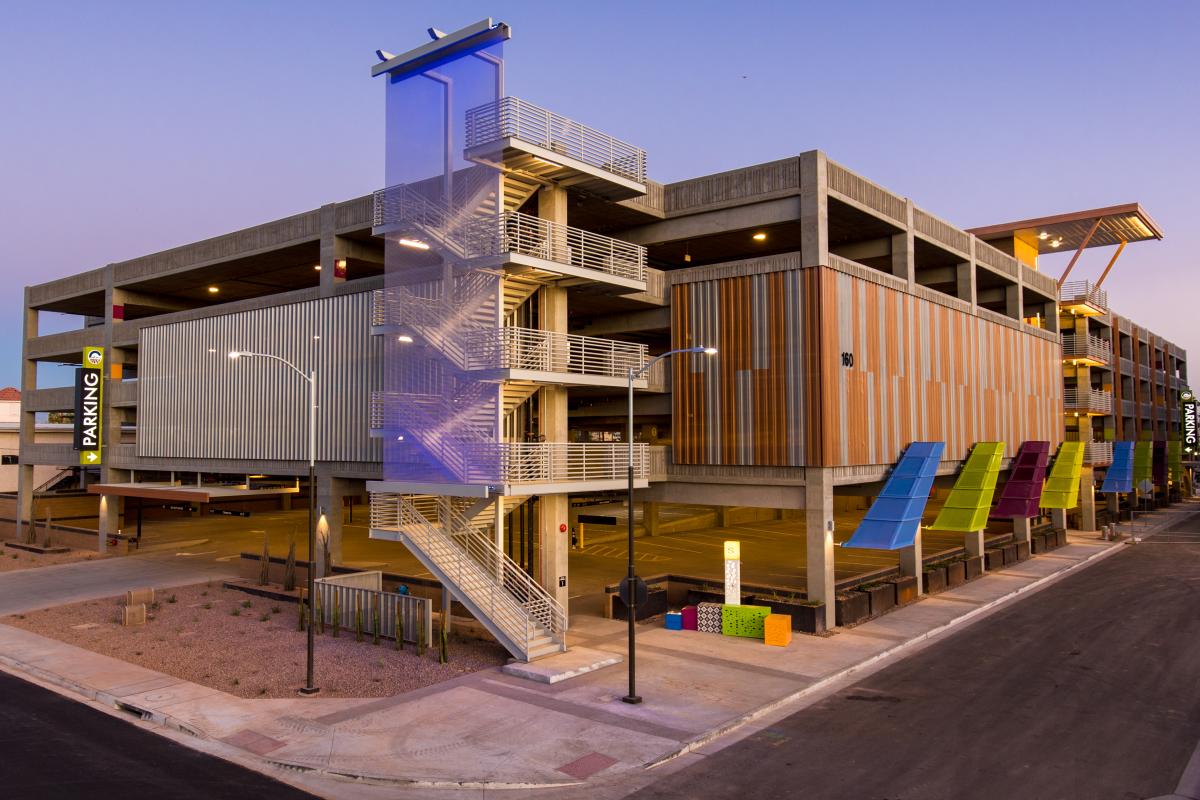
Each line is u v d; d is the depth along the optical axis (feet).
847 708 64.90
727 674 73.31
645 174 98.73
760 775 51.55
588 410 116.88
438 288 93.20
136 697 67.15
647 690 68.64
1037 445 148.36
